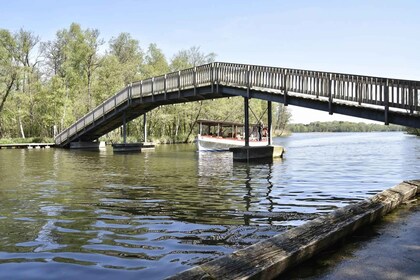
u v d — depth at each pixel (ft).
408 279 13.85
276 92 69.82
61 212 30.48
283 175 55.57
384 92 51.49
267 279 13.53
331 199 35.94
